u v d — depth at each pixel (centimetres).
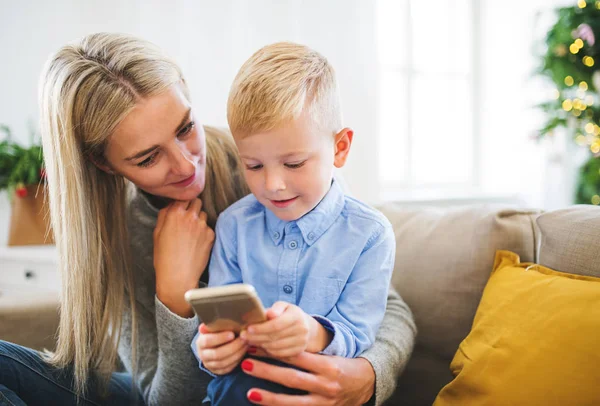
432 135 326
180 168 92
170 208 102
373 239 93
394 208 136
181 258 95
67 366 102
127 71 87
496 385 85
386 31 303
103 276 102
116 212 103
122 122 86
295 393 81
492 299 99
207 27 221
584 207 104
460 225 119
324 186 86
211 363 77
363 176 242
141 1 215
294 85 80
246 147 81
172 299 94
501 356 87
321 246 92
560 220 102
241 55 225
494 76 327
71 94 88
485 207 121
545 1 304
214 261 97
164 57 93
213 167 111
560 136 299
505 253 109
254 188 85
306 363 78
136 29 216
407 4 307
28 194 185
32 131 207
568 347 81
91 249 98
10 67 216
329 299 90
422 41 318
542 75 280
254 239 96
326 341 84
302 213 88
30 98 217
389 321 100
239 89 82
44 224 187
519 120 317
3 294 184
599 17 253
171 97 88
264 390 77
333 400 79
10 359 96
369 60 240
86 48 93
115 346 102
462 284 113
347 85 237
